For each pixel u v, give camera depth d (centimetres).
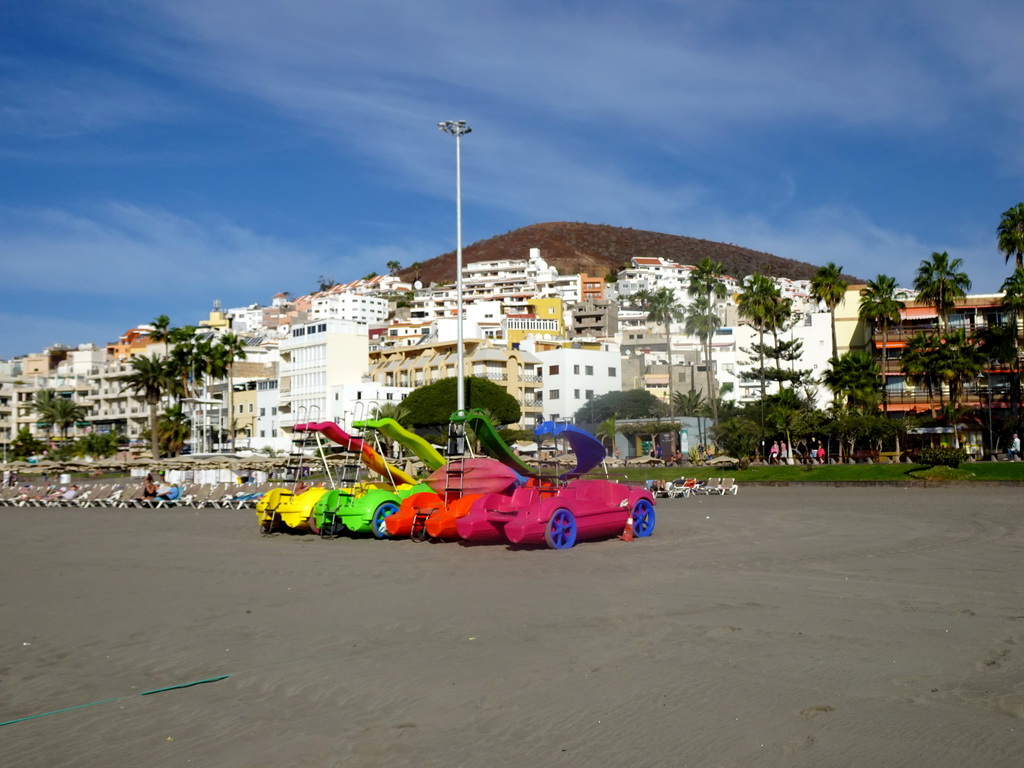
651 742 614
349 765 584
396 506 2253
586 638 932
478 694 735
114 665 886
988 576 1316
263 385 11056
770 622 991
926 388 7725
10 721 701
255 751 616
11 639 1034
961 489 3994
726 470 5538
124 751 625
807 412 6981
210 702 739
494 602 1180
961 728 625
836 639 901
